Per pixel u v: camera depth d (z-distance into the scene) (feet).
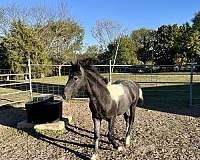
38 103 13.38
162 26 87.15
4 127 13.89
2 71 46.01
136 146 10.43
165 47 84.79
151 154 9.60
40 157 9.61
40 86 33.65
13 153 10.09
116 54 77.87
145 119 15.14
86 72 8.55
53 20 66.49
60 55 67.15
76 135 12.13
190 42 76.48
